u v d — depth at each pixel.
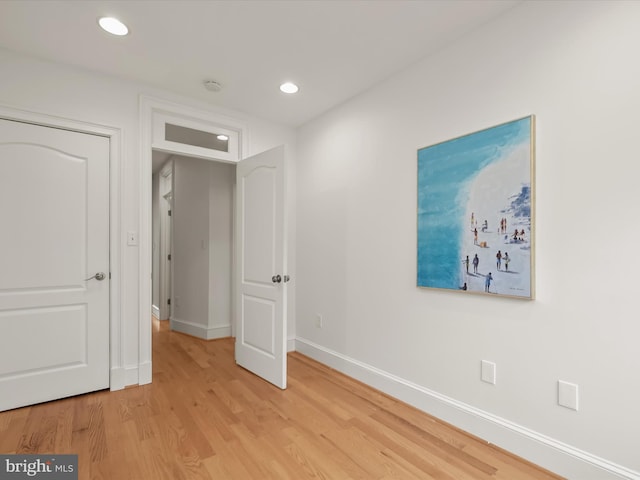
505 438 1.85
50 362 2.38
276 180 2.77
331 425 2.11
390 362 2.55
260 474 1.65
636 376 1.45
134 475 1.63
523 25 1.81
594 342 1.56
